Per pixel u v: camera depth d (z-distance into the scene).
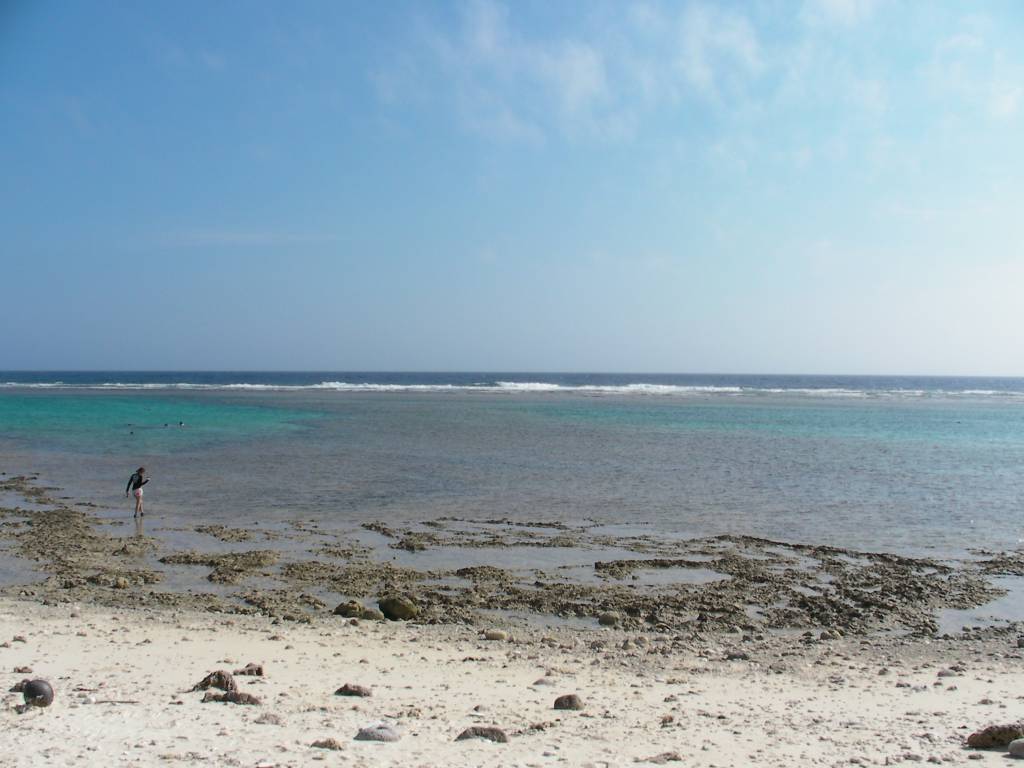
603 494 26.92
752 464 35.44
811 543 19.72
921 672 10.73
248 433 48.78
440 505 24.58
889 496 27.05
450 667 10.31
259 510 23.45
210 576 15.86
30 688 7.61
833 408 83.25
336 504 24.61
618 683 9.79
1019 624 13.48
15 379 182.50
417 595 14.70
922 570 17.11
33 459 35.03
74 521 21.12
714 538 20.14
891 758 6.60
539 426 56.00
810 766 6.37
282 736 6.71
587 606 14.13
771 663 11.12
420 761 6.11
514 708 8.34
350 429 52.25
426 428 53.44
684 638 12.51
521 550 18.64
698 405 86.06
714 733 7.45
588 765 6.20
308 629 12.30
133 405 75.75
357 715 7.70
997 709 8.66
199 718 7.21
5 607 13.21
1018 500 26.34
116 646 10.75
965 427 58.94
